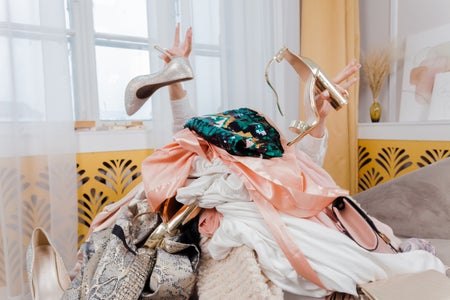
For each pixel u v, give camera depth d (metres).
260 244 0.55
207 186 0.63
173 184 0.65
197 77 1.34
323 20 1.51
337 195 0.60
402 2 1.45
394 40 1.48
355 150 1.56
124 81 1.26
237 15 1.37
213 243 0.60
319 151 0.80
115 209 0.78
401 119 1.44
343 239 0.56
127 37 1.25
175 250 0.61
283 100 1.49
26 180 1.00
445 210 0.91
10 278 0.94
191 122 0.71
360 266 0.54
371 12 1.63
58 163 1.01
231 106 1.40
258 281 0.51
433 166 1.03
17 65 0.98
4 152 0.94
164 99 1.18
